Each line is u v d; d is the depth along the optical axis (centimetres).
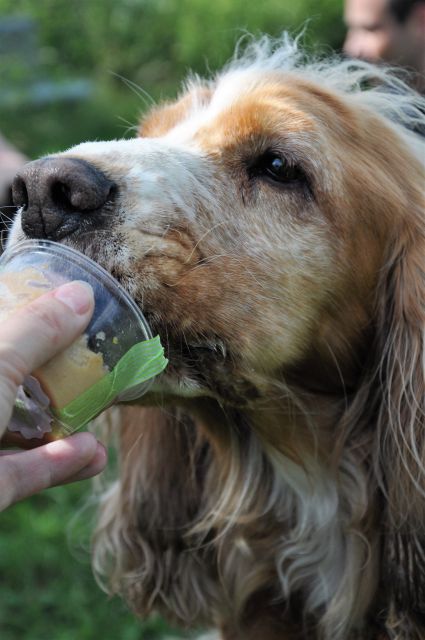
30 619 70
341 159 48
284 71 52
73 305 36
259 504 51
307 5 175
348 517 50
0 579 73
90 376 37
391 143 50
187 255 44
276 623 52
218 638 55
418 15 73
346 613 49
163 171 44
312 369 49
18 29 181
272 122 47
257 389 47
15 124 157
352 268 48
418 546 47
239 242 46
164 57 198
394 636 48
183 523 54
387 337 49
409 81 61
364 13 75
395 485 48
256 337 46
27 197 42
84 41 202
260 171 48
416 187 50
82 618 70
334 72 55
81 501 79
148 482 55
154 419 54
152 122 53
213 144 47
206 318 44
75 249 41
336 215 48
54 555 74
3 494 38
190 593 54
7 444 39
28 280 38
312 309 48
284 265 47
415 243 49
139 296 42
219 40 180
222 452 51
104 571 58
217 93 50
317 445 50
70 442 39
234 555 52
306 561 50
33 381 37
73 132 157
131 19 204
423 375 48
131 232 42
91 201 41
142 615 57
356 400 50
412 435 48
